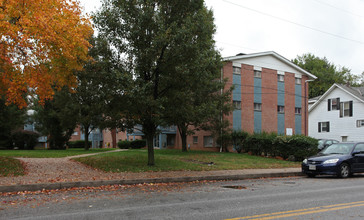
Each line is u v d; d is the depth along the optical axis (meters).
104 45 13.29
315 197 8.05
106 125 14.41
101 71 12.79
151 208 6.58
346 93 36.25
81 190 9.41
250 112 30.11
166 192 9.01
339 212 6.21
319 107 39.53
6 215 5.95
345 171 13.30
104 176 11.53
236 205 6.93
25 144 38.00
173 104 13.70
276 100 32.25
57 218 5.68
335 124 37.38
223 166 15.88
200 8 13.98
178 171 13.68
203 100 16.98
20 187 9.04
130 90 11.87
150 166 14.47
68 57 11.62
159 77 13.62
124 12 13.29
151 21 13.05
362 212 6.21
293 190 9.42
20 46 10.98
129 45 13.70
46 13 10.91
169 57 13.02
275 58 32.53
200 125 24.22
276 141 21.31
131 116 13.59
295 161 20.05
